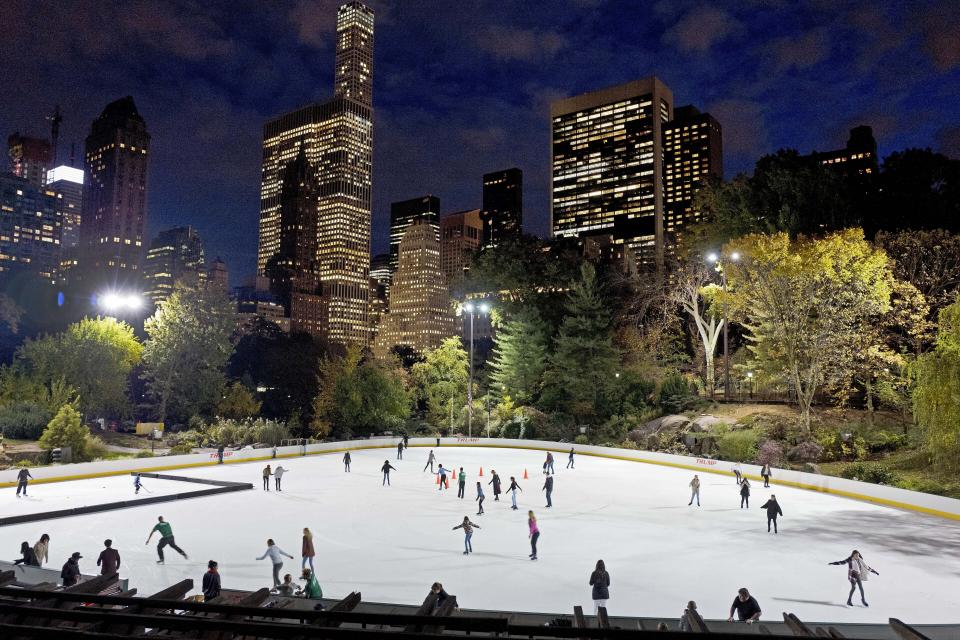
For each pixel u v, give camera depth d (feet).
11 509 95.91
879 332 162.50
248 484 118.73
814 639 20.13
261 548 73.20
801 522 91.56
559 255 279.08
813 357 155.84
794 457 146.72
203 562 66.85
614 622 46.52
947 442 108.88
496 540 78.13
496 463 162.30
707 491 119.65
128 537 78.33
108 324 224.94
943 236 158.51
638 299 232.94
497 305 272.10
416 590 57.82
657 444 175.73
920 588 60.64
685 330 260.62
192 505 101.45
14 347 282.77
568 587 59.31
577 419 221.66
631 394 216.95
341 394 229.66
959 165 190.80
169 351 232.73
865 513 99.09
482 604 54.24
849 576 56.13
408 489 118.73
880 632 46.01
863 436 147.64
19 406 176.96
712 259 181.37
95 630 25.17
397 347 536.01
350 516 92.73
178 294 239.30
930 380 110.63
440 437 208.23
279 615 23.57
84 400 201.05
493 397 243.19
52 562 66.59
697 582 61.72
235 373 363.56
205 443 187.11
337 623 23.48
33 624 25.53
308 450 179.52
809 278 155.33
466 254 290.15
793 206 198.70
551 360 234.58
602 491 118.73
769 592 58.95
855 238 154.51
